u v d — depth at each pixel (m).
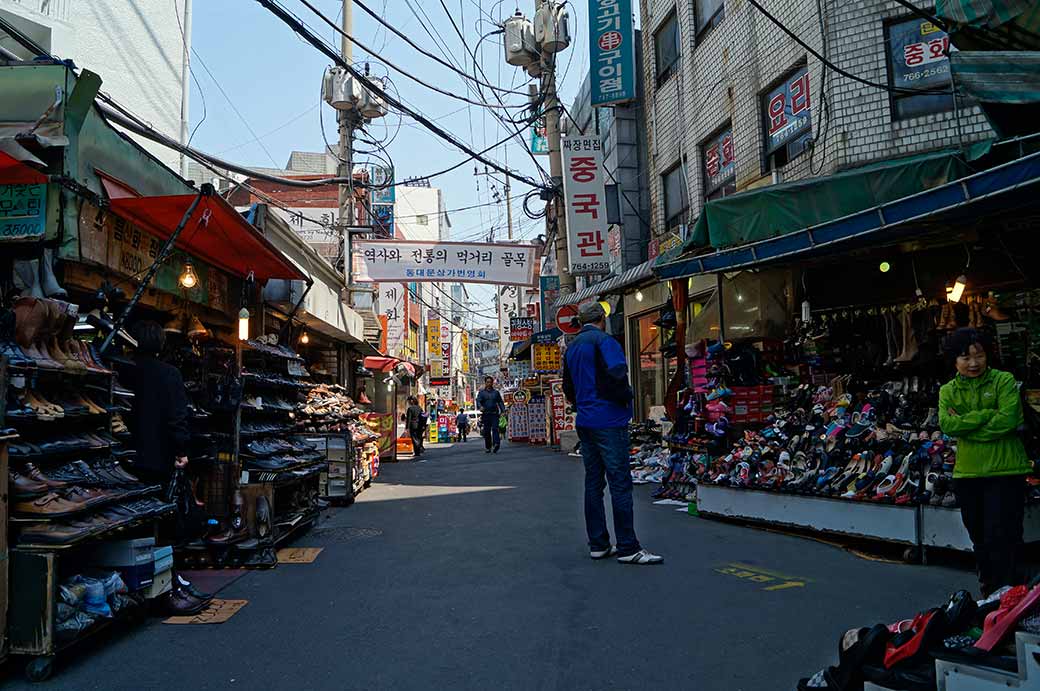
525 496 9.57
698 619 4.07
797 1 10.50
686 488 8.81
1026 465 4.04
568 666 3.42
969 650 2.35
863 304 8.47
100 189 4.99
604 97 15.20
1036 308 6.90
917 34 9.23
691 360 9.40
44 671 3.33
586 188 14.53
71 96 4.64
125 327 5.42
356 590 4.94
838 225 6.04
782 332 9.11
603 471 5.73
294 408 8.20
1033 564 5.01
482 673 3.36
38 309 3.76
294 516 6.90
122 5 10.70
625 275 12.32
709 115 13.41
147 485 4.46
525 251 15.52
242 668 3.49
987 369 4.12
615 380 5.50
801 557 5.59
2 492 3.28
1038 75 5.06
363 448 11.20
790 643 3.64
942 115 8.95
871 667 2.54
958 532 5.09
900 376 8.11
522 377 27.27
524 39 14.84
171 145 8.62
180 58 11.70
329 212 26.58
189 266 6.11
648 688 3.14
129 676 3.40
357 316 14.41
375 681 3.30
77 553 4.08
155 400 4.79
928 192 5.25
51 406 3.70
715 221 7.44
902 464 5.71
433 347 49.75
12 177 4.52
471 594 4.75
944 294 7.67
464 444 28.06
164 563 4.34
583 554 5.87
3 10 8.84
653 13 16.06
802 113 10.65
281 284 9.09
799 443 6.96
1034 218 6.11
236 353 6.67
